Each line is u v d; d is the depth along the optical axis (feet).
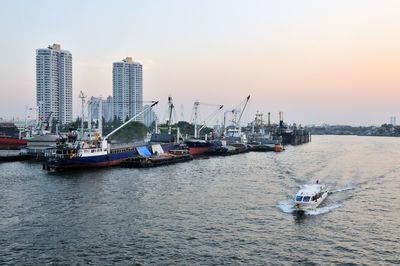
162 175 360.07
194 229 183.93
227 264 142.61
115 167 419.13
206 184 309.63
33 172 370.73
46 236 171.94
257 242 166.50
